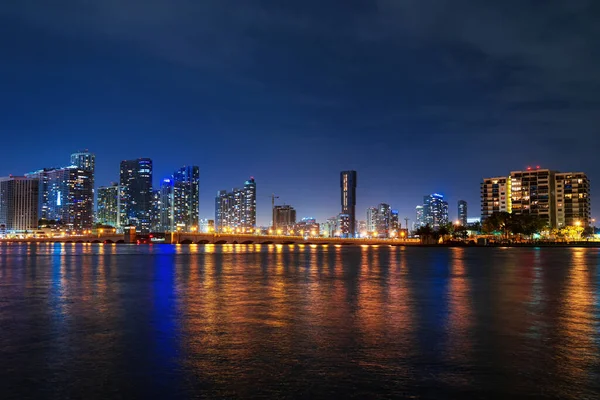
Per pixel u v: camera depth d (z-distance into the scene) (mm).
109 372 16891
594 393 14727
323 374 16531
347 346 20375
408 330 23625
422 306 31797
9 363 18062
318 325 24938
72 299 36094
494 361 18047
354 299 35688
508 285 46406
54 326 24953
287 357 18625
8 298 36906
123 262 97750
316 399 14289
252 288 43875
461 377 16219
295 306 31922
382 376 16328
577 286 45156
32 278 56438
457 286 45625
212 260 106562
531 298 36031
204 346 20422
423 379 16016
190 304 32938
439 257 121750
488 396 14516
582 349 19797
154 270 70750
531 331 23344
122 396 14625
